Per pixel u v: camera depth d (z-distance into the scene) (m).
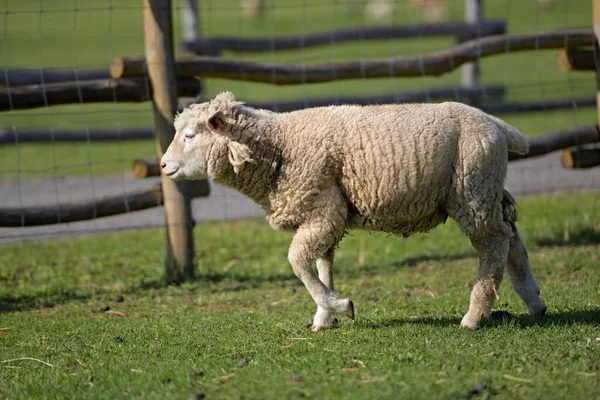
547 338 7.39
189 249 11.17
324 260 8.45
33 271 11.63
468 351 7.07
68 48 38.06
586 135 12.37
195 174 8.26
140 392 6.58
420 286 10.29
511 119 21.67
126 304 10.10
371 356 7.05
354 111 7.96
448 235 12.88
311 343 7.63
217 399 6.26
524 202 14.40
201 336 8.25
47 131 19.48
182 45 17.97
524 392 6.09
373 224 8.02
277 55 29.27
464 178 7.65
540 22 38.72
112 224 14.70
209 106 8.09
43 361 7.79
